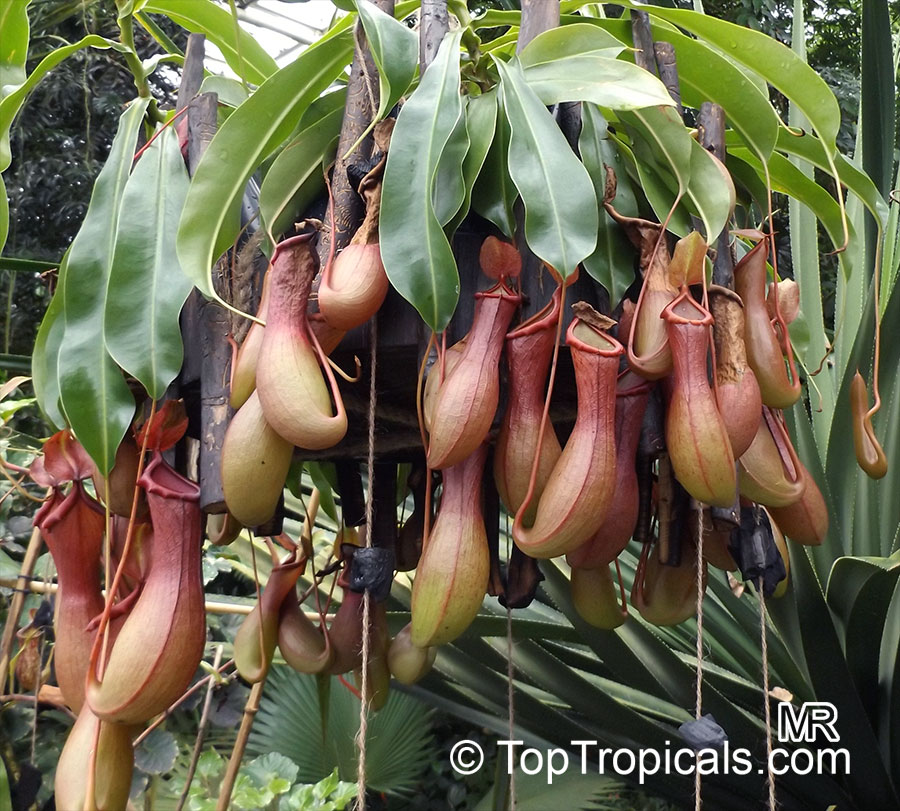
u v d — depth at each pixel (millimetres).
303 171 752
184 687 646
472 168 685
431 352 677
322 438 613
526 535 632
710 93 828
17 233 3156
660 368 662
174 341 685
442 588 641
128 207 723
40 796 1355
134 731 691
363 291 627
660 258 707
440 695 1471
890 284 1378
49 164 3109
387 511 887
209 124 777
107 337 676
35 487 1638
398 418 784
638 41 780
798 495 729
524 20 807
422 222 624
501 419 686
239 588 2795
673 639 1560
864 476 1436
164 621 638
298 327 639
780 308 785
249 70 1065
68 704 717
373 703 801
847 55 3928
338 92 809
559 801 2238
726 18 3617
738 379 681
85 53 2818
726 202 719
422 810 3037
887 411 1375
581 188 641
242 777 1288
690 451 627
